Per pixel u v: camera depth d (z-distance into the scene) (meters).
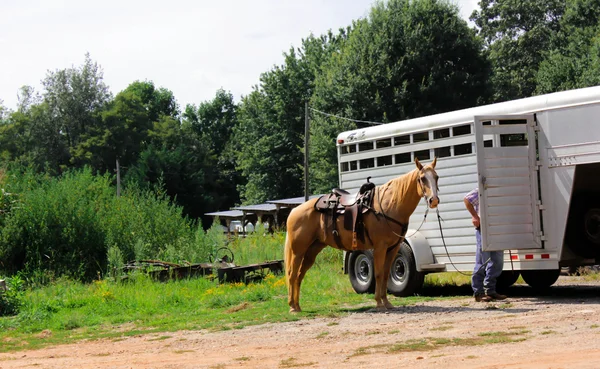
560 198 12.55
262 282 18.19
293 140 62.94
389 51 39.97
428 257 14.48
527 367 6.66
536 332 8.77
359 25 42.56
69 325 12.70
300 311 12.74
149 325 12.23
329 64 47.25
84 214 22.56
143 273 18.55
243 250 24.41
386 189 12.44
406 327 10.09
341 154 16.91
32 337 11.57
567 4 54.00
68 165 72.50
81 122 73.56
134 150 75.56
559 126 12.55
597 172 12.95
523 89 57.12
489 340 8.41
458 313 11.34
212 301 14.67
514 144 12.97
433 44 39.34
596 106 12.07
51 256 21.48
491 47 62.56
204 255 22.06
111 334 11.49
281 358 8.32
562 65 43.69
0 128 70.19
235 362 8.27
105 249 22.17
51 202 22.47
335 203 12.87
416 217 14.93
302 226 13.05
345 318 11.62
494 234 12.59
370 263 15.24
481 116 12.71
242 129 72.25
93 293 16.72
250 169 66.75
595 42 42.38
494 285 12.93
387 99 39.44
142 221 23.61
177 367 8.16
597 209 13.43
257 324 11.57
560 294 13.98
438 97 38.72
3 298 14.63
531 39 59.75
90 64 74.56
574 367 6.47
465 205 13.47
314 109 44.47
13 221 21.61
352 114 40.41
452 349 8.05
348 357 8.05
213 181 82.75
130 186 26.98
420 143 14.84
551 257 12.73
